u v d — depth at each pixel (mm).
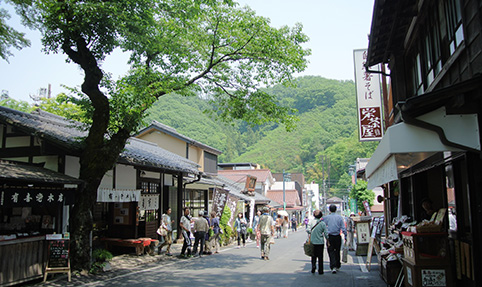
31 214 10922
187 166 18875
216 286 8578
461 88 5039
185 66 12328
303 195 65750
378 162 7105
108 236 14500
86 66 10258
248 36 12336
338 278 9414
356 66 13672
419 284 6242
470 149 5383
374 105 13305
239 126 100750
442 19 7938
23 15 9648
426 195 10391
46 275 9258
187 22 11148
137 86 10703
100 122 10453
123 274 10461
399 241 8117
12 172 8547
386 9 8594
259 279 9391
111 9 9320
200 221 14625
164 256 14102
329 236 10297
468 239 6363
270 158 81750
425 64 9461
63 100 10977
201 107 77000
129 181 14594
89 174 10469
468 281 6324
